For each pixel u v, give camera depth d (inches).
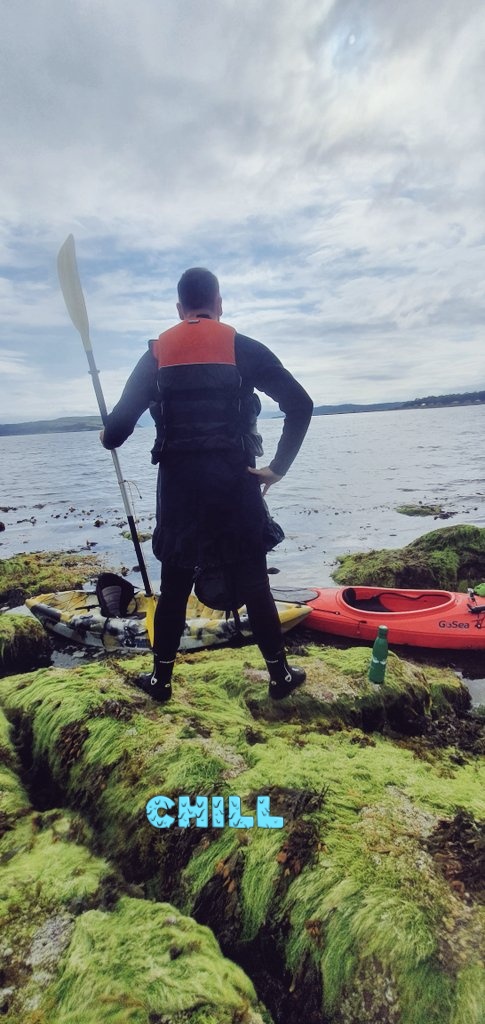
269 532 104.0
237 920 81.7
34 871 90.1
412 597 241.8
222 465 94.8
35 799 115.0
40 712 130.9
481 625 207.6
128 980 68.6
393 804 96.2
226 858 87.6
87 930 77.2
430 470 941.8
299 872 82.1
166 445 96.5
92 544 472.4
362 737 128.2
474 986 65.1
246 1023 65.6
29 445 3459.6
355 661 161.8
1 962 72.6
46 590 331.3
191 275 101.0
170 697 131.8
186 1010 64.7
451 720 156.3
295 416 95.1
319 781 101.0
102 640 227.3
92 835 101.0
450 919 73.1
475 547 326.3
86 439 4269.2
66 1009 65.6
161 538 102.0
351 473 954.1
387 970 68.9
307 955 74.3
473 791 104.6
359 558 348.8
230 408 95.2
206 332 95.3
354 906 75.4
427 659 205.5
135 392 100.2
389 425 3467.0
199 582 103.0
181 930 77.1
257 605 114.0
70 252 126.3
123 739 114.7
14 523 594.6
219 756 109.4
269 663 127.3
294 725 131.8
